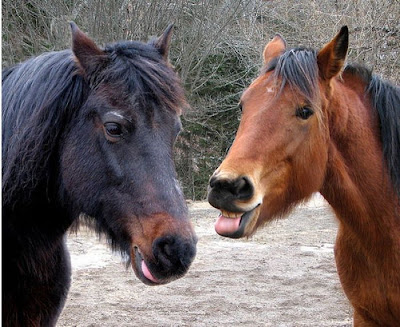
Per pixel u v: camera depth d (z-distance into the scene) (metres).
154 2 15.32
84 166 3.15
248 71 18.06
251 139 3.41
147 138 3.05
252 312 6.62
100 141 3.11
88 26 14.80
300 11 18.02
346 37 3.62
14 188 3.25
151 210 2.97
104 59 3.18
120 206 3.07
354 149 3.84
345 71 4.06
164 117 3.11
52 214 3.41
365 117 3.92
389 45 16.14
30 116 3.23
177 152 18.44
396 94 3.97
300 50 3.66
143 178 3.01
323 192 3.87
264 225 3.61
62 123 3.22
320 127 3.59
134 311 6.61
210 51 16.94
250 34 17.81
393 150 3.87
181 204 3.02
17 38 15.35
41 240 3.38
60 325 6.07
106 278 7.77
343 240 4.03
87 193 3.16
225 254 9.16
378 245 3.83
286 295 7.25
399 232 3.81
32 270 3.34
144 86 3.10
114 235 3.22
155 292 7.30
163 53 3.43
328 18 16.84
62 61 3.31
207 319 6.38
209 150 18.89
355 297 4.02
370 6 15.97
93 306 6.70
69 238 9.62
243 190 3.28
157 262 2.93
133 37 15.15
